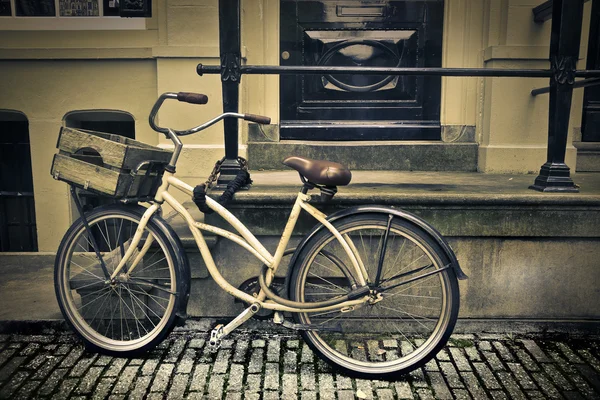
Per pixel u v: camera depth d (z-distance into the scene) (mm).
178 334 2752
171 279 2518
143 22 3914
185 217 2504
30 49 3943
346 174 2316
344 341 2730
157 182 2684
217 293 2852
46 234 4270
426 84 4211
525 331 2834
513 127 3924
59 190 4203
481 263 2816
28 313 2822
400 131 4227
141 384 2291
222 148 3852
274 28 4094
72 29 3930
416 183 3176
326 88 4238
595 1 4227
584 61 4199
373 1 4152
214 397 2203
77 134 2447
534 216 2740
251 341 2703
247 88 4082
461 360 2543
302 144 4043
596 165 4234
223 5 2697
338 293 2846
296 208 2424
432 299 2832
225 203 2623
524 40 3863
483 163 3961
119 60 3986
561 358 2570
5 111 4211
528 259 2811
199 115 3875
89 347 2551
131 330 2803
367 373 2373
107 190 2412
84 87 4031
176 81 3852
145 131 4055
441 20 4152
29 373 2371
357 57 4223
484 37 4047
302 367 2469
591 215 2734
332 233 2389
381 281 2373
